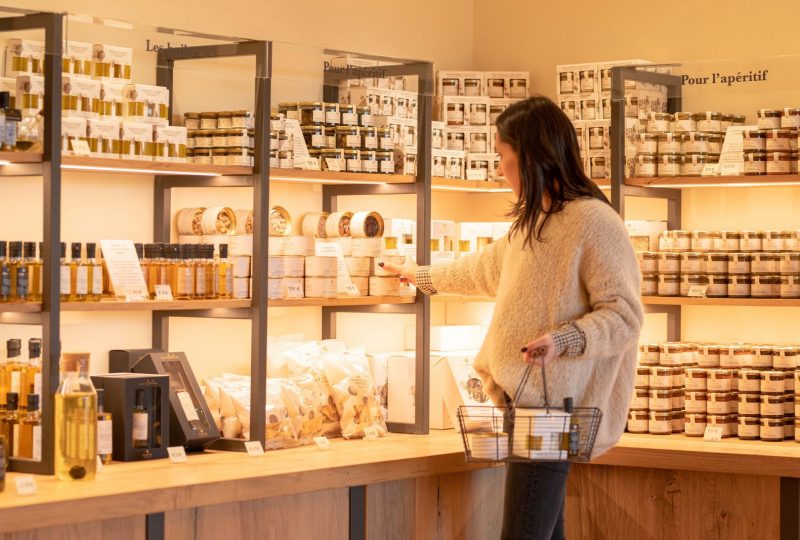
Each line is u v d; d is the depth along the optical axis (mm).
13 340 3510
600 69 4801
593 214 3209
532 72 5363
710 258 4480
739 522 4141
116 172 4004
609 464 4297
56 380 3396
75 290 3531
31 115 3414
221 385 4090
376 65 4340
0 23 3459
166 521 3312
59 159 3389
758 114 4414
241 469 3604
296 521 3641
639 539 4324
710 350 4492
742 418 4387
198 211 4160
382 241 4508
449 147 4973
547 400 3209
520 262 3320
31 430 3457
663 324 5012
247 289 3994
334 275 4262
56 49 3373
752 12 4805
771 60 4305
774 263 4430
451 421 4582
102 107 3682
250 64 4035
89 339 4004
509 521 3303
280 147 4164
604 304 3152
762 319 4789
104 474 3469
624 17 5117
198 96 4301
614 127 4539
